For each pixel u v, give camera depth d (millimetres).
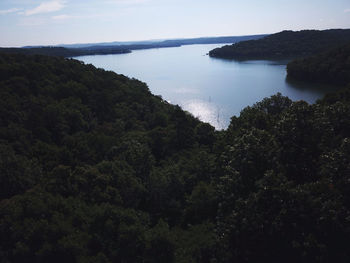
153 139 63688
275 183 26391
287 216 24766
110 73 118062
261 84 178750
